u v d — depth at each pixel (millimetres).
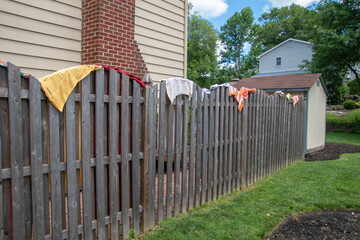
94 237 2633
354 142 13406
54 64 4664
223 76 44531
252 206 4145
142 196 3104
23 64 4289
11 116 1997
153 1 6273
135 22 5867
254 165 5598
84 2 4898
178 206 3607
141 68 5645
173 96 3379
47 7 4500
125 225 2908
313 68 18391
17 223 2070
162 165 3338
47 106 2256
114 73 2693
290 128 7543
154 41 6391
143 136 3062
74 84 2330
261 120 5805
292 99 7441
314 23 20594
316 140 10242
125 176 2873
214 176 4309
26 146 2121
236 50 49062
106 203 2732
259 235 3232
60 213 2338
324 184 5508
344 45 15867
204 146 4012
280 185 5379
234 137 4797
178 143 3535
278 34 48906
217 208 3969
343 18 17078
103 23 4746
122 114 2791
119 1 5039
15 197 2051
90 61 4848
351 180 5855
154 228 3234
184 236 3021
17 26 4176
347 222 3789
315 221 3801
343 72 19125
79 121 2500
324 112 10945
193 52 37438
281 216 3832
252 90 5168
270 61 33906
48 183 2299
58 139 2291
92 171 2598
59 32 4684
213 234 3127
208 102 4113
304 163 7750
